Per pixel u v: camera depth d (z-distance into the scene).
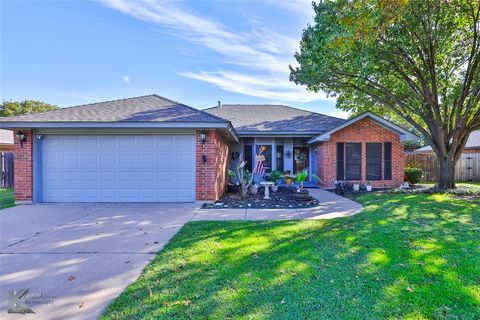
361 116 12.20
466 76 10.10
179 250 4.26
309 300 2.77
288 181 13.24
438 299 2.77
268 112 16.88
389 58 10.12
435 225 5.58
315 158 14.36
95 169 8.85
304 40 10.57
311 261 3.76
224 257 3.94
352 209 7.52
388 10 6.61
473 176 16.17
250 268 3.56
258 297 2.84
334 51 8.80
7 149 18.08
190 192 8.81
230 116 15.97
